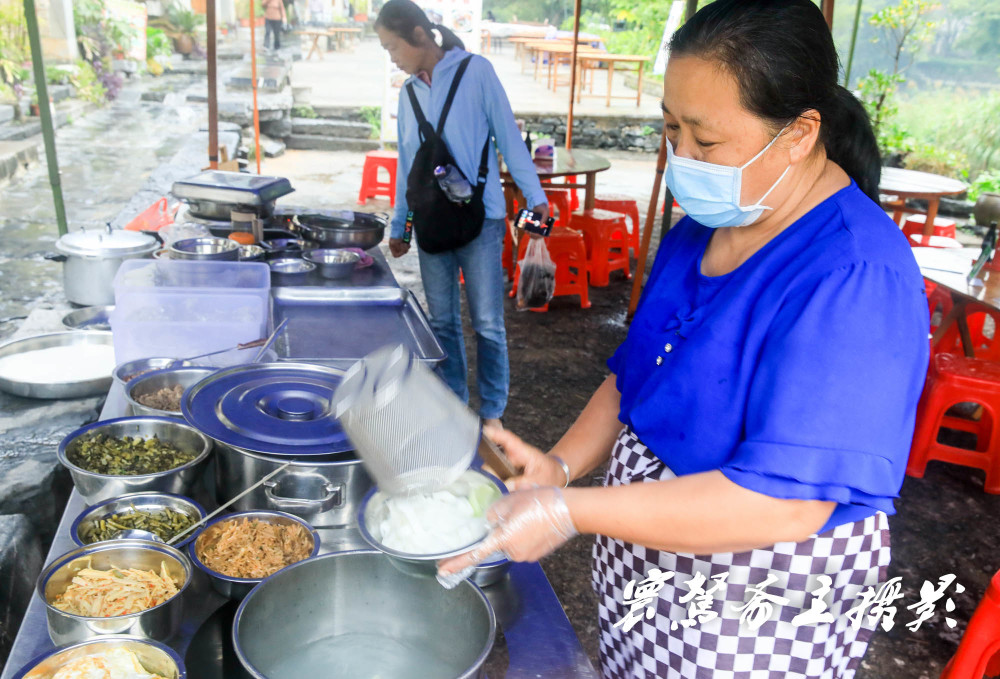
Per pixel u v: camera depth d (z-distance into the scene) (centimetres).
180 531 144
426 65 346
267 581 117
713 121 108
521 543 108
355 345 256
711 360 119
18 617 186
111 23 1352
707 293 126
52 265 587
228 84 1230
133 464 162
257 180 382
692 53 107
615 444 147
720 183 112
